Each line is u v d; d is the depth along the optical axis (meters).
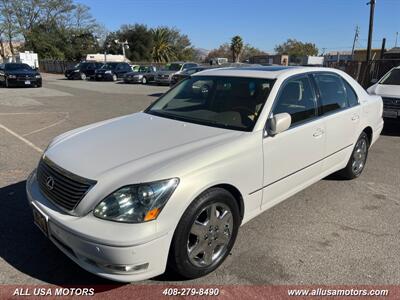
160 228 2.54
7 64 21.66
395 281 3.00
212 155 2.90
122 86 24.14
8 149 6.69
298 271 3.10
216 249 3.07
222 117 3.58
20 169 5.52
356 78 20.31
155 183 2.56
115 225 2.49
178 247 2.70
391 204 4.51
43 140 7.47
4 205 4.22
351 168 5.07
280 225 3.91
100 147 3.08
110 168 2.73
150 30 69.00
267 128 3.38
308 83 4.07
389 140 8.00
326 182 5.20
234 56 66.06
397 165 6.11
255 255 3.32
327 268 3.15
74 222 2.58
